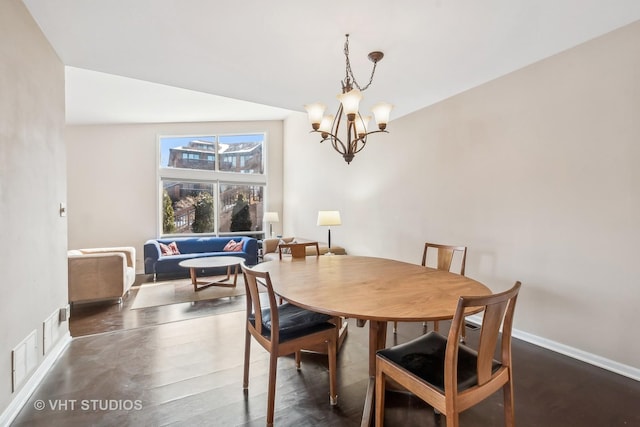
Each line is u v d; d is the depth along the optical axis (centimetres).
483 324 120
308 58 240
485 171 297
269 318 187
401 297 160
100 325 297
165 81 285
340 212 522
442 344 157
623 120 212
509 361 140
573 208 237
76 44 218
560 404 180
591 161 227
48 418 165
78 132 541
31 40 187
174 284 459
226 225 670
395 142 405
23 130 178
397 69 262
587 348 231
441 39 216
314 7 180
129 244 572
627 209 211
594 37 220
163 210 606
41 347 201
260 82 286
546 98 251
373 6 179
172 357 233
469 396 123
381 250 432
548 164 251
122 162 568
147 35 208
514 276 274
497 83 285
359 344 259
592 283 228
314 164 595
